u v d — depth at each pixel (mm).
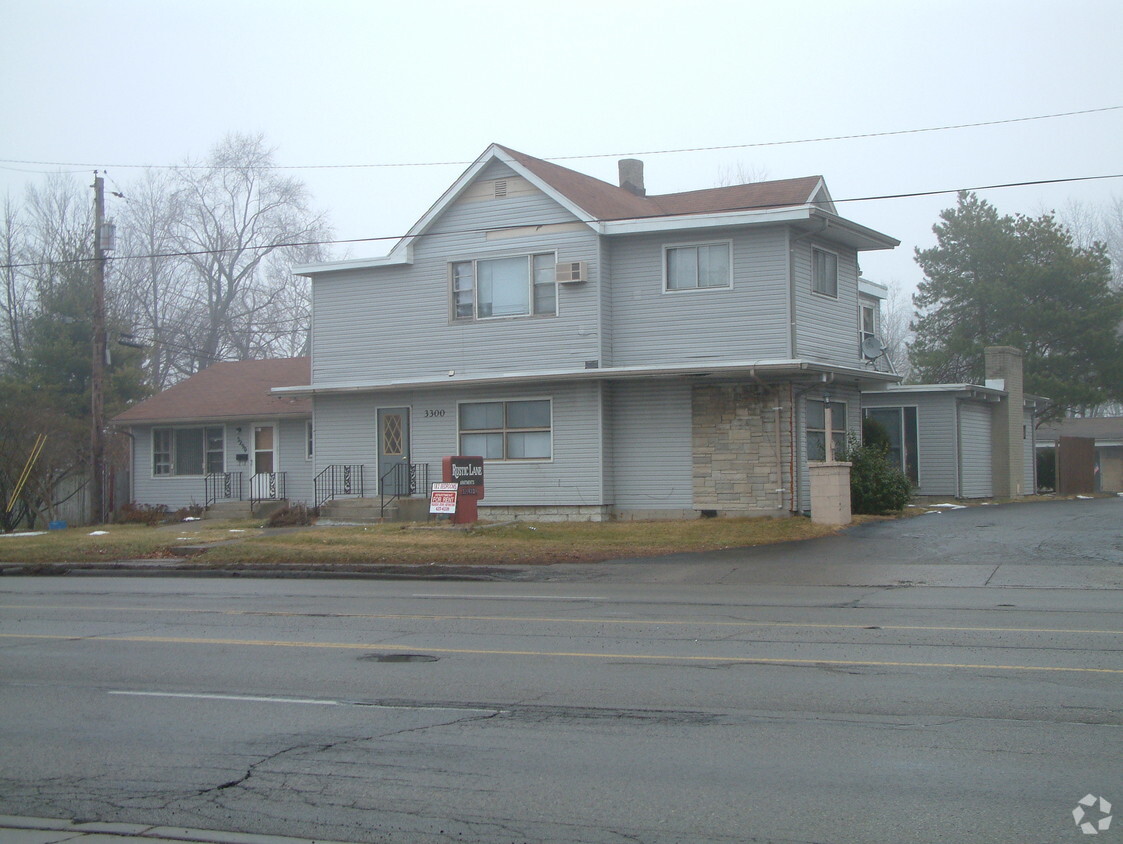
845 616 13164
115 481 37125
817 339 25844
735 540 21391
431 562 20641
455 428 27859
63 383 44969
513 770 7012
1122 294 49281
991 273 48031
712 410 25328
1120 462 50281
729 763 7027
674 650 10992
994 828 5785
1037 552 18641
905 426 31656
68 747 7859
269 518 28750
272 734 8062
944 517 24406
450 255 28000
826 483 22750
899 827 5828
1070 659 10148
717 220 24984
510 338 27125
